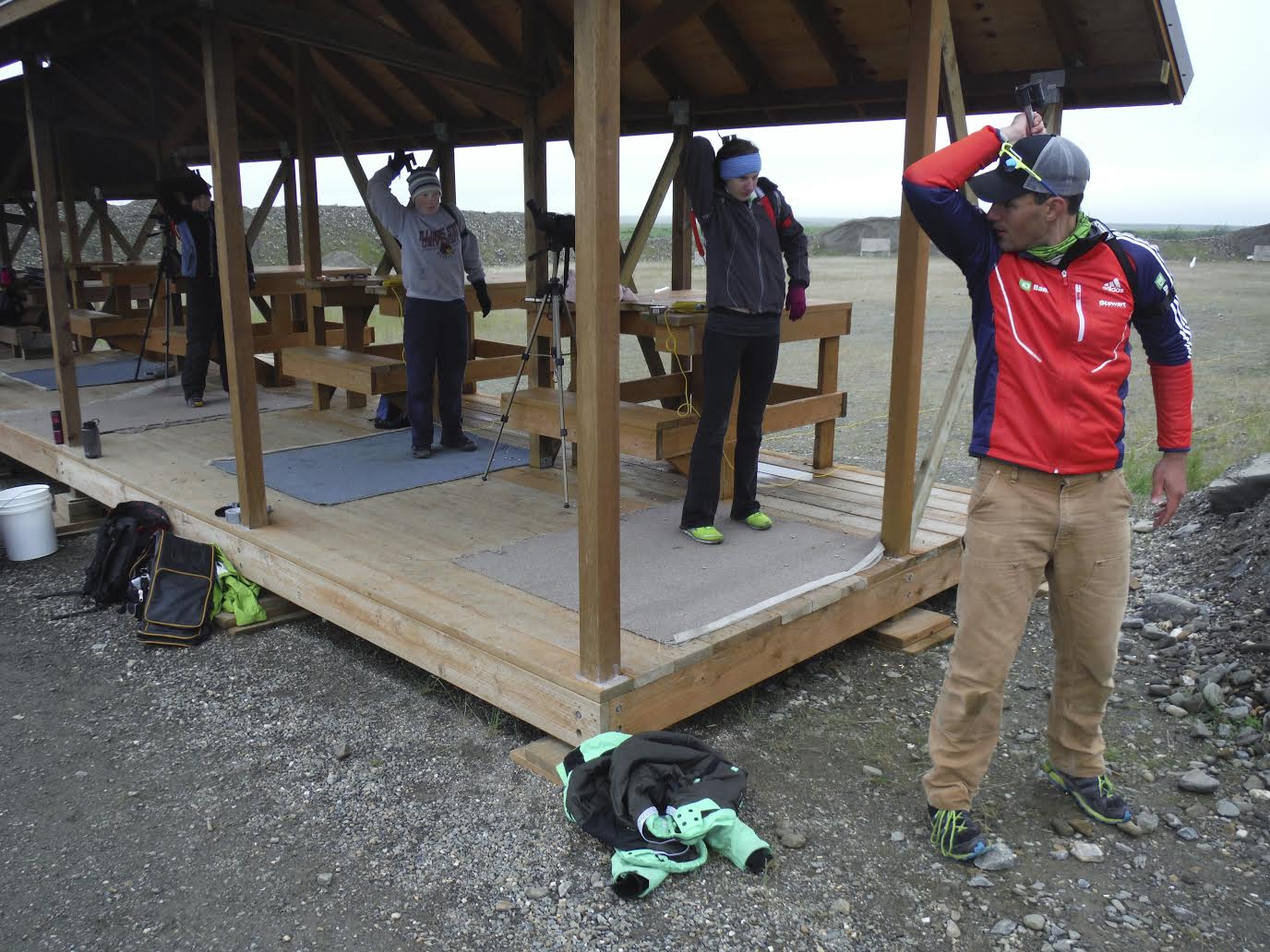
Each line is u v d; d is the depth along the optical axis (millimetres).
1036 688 3926
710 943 2488
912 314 4000
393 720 3689
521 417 5406
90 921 2596
